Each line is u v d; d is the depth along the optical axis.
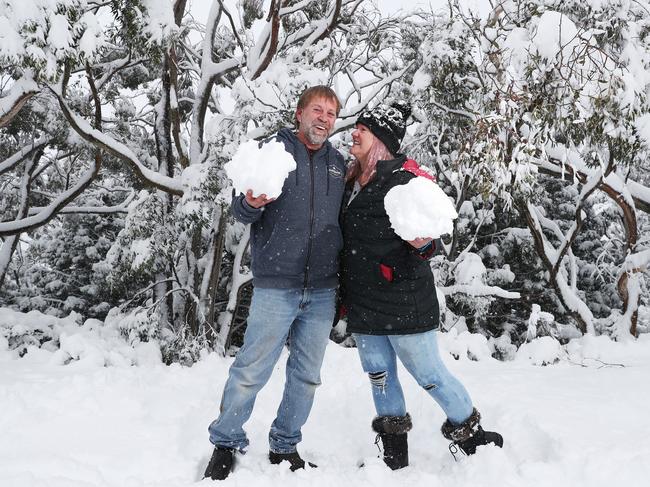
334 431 3.26
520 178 5.45
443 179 11.55
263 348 2.55
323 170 2.57
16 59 4.97
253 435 3.06
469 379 4.10
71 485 2.36
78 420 3.18
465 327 9.99
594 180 8.66
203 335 7.65
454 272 9.34
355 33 10.68
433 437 3.12
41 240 17.94
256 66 8.22
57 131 9.29
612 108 6.03
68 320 9.16
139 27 6.84
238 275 9.38
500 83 6.25
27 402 3.36
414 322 2.57
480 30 7.43
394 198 2.33
